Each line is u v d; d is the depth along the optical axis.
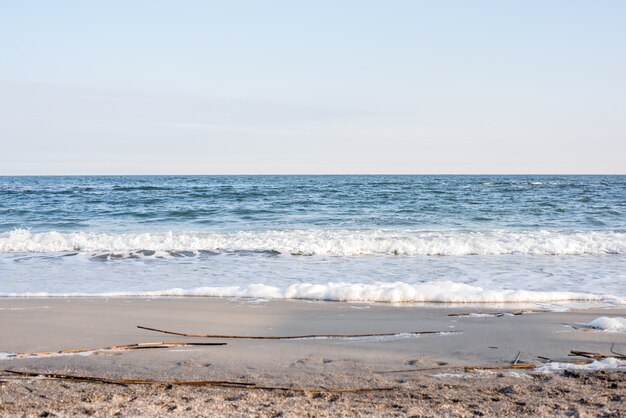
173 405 4.51
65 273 11.91
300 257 14.16
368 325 7.37
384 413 4.33
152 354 6.05
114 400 4.64
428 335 6.84
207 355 6.00
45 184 63.84
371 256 14.36
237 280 11.08
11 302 8.93
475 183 61.69
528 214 24.84
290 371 5.47
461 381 5.16
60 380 5.21
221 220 22.89
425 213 25.34
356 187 48.91
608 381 5.09
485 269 12.32
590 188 47.31
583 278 11.17
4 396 4.74
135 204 29.64
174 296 9.49
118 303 8.84
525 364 5.64
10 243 15.53
